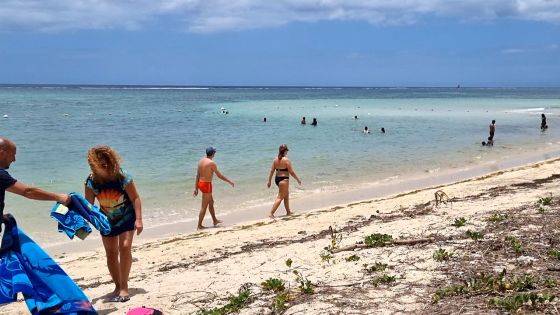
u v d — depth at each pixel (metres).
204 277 7.38
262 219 12.94
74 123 40.59
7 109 57.38
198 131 35.03
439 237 8.03
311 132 34.72
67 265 9.30
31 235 11.50
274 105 73.69
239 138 31.02
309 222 11.52
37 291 4.60
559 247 6.88
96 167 6.09
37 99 86.62
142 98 99.88
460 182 16.66
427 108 67.88
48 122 41.03
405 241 7.86
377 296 5.67
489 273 6.08
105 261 9.46
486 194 13.08
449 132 35.53
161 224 12.62
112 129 36.06
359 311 5.27
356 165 21.59
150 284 7.25
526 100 100.56
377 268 6.69
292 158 23.25
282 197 13.20
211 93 151.62
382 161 22.77
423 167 21.44
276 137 31.61
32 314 4.56
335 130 36.22
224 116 49.62
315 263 7.48
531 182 14.77
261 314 5.52
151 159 22.50
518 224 8.39
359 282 6.25
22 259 4.62
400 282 6.07
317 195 16.02
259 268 7.55
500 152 26.17
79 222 5.27
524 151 26.66
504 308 4.94
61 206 5.32
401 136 32.78
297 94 145.38
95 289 7.27
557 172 16.86
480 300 5.24
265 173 19.11
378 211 11.90
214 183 17.42
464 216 9.74
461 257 6.81
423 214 10.66
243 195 15.73
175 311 6.00
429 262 6.75
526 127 39.66
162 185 16.86
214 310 5.76
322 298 5.77
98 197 6.33
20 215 12.91
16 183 4.84
